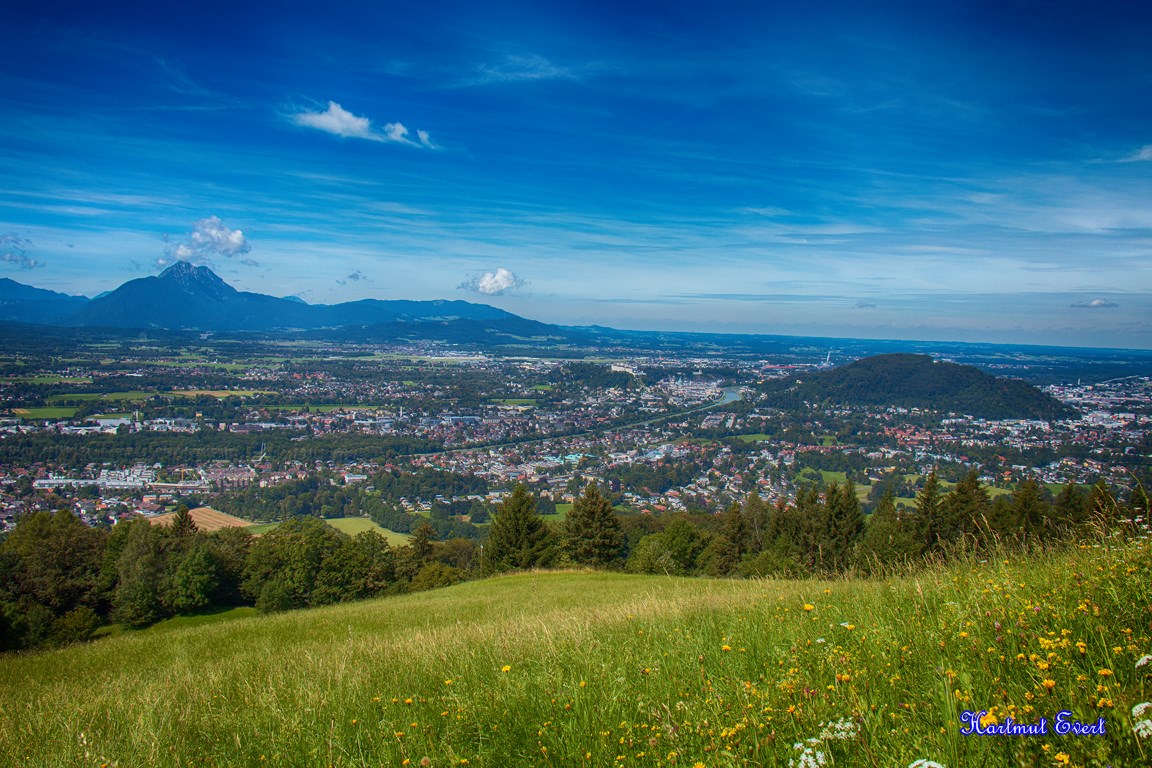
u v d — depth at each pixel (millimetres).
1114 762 2307
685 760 3180
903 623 4738
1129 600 3973
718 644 5352
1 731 5820
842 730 2865
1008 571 5742
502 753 3684
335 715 4867
